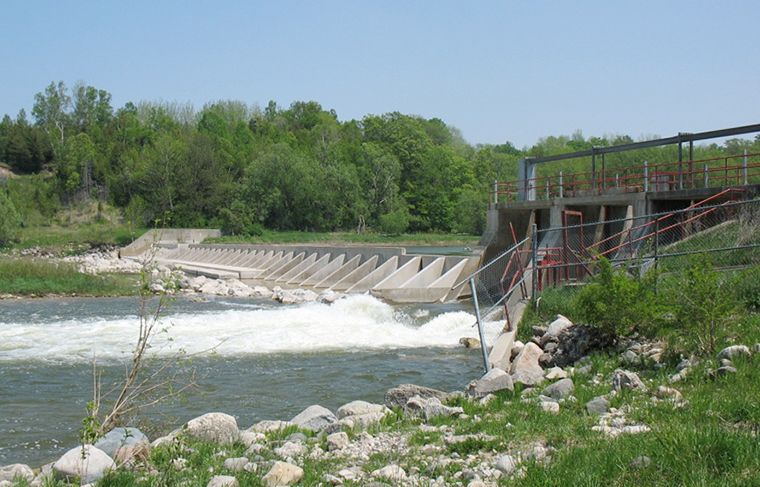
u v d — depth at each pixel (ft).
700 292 37.55
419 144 392.47
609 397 31.50
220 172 338.95
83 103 516.32
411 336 70.18
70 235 277.64
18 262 129.90
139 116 519.60
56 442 35.29
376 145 400.26
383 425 31.45
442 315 77.00
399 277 109.81
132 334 72.28
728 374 31.42
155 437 32.01
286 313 86.33
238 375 52.08
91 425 24.48
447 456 24.82
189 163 325.42
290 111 617.21
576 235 97.30
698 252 48.24
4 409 42.16
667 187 103.86
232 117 539.70
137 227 294.46
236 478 22.54
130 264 203.41
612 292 44.39
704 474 18.78
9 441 35.45
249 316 84.17
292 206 331.57
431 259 111.34
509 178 418.72
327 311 88.28
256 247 192.75
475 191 380.17
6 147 414.62
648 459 20.43
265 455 26.27
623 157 266.77
